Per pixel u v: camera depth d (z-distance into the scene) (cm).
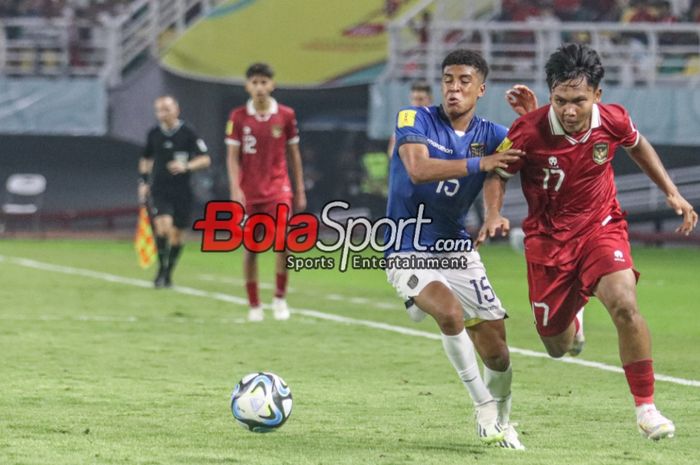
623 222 1800
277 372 2442
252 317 3409
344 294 4362
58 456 1580
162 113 4356
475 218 7700
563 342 1886
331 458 1594
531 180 1791
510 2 7931
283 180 3434
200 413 1942
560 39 7456
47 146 8506
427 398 2130
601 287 1714
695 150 7725
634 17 7825
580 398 2141
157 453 1612
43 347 2788
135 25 8356
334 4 7506
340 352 2762
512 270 5603
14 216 7869
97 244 7306
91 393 2136
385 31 7450
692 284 4938
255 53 7581
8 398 2066
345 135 8088
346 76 7462
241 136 3406
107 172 8556
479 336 1770
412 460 1584
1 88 7794
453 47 7444
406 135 1761
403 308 3825
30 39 8406
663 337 3172
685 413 1986
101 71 8044
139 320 3388
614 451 1659
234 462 1559
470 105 1775
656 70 7594
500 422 1766
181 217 4447
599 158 1759
